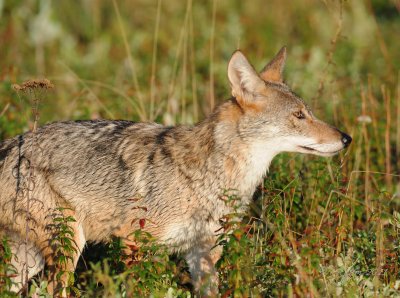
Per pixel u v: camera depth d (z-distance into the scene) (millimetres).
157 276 9539
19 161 10820
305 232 11055
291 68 18953
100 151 11062
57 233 10602
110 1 24688
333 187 11836
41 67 19312
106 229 11016
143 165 10914
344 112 15031
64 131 11195
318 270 9812
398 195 13219
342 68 20094
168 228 10750
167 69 18844
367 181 12664
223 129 10938
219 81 18328
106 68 19938
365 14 22828
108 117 15141
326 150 11297
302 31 23453
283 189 11523
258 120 10992
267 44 22078
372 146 14492
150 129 11375
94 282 9727
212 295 10125
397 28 23828
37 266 10820
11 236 10750
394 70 19688
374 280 9969
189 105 16609
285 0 25344
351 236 10977
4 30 21219
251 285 9773
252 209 12281
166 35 22156
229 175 10891
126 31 22500
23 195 10633
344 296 9656
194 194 10750
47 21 21531
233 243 9266
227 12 24891
